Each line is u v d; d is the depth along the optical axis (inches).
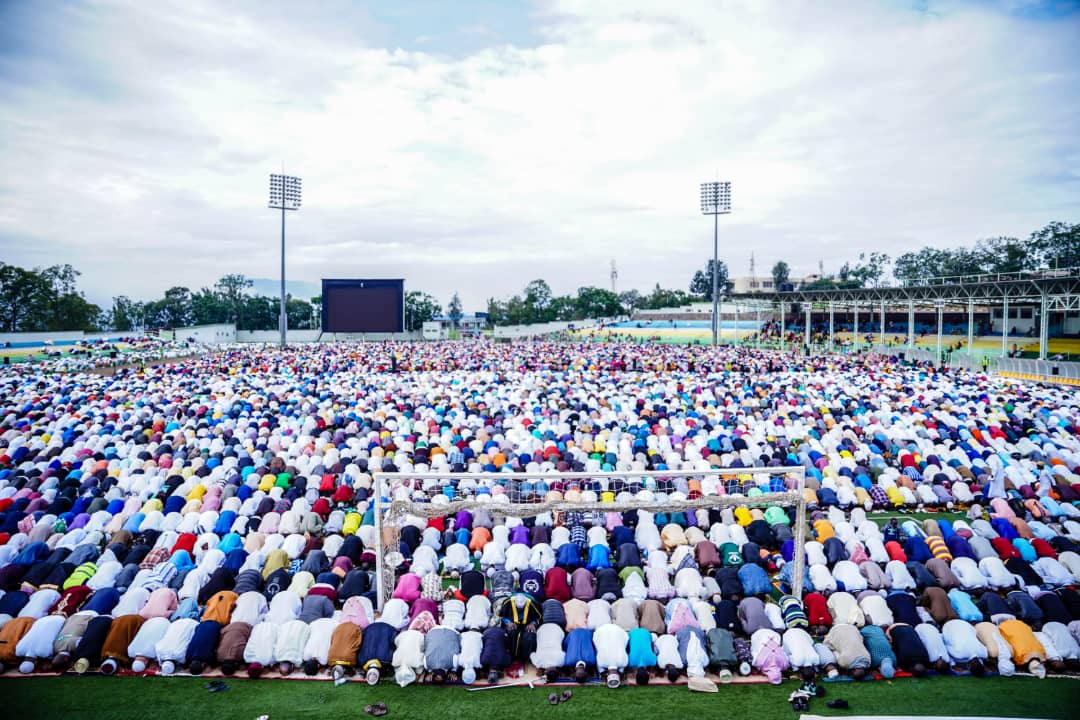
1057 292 1685.5
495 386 1414.9
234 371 1807.3
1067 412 1070.4
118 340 3095.5
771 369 1851.6
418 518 596.7
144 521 591.5
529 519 618.2
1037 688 389.7
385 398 1243.8
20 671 408.5
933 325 3132.4
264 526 585.0
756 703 381.7
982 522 572.1
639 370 1907.0
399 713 376.2
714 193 2652.6
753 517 609.0
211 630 412.8
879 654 402.3
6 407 1149.7
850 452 816.3
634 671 409.7
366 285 2950.3
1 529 589.9
